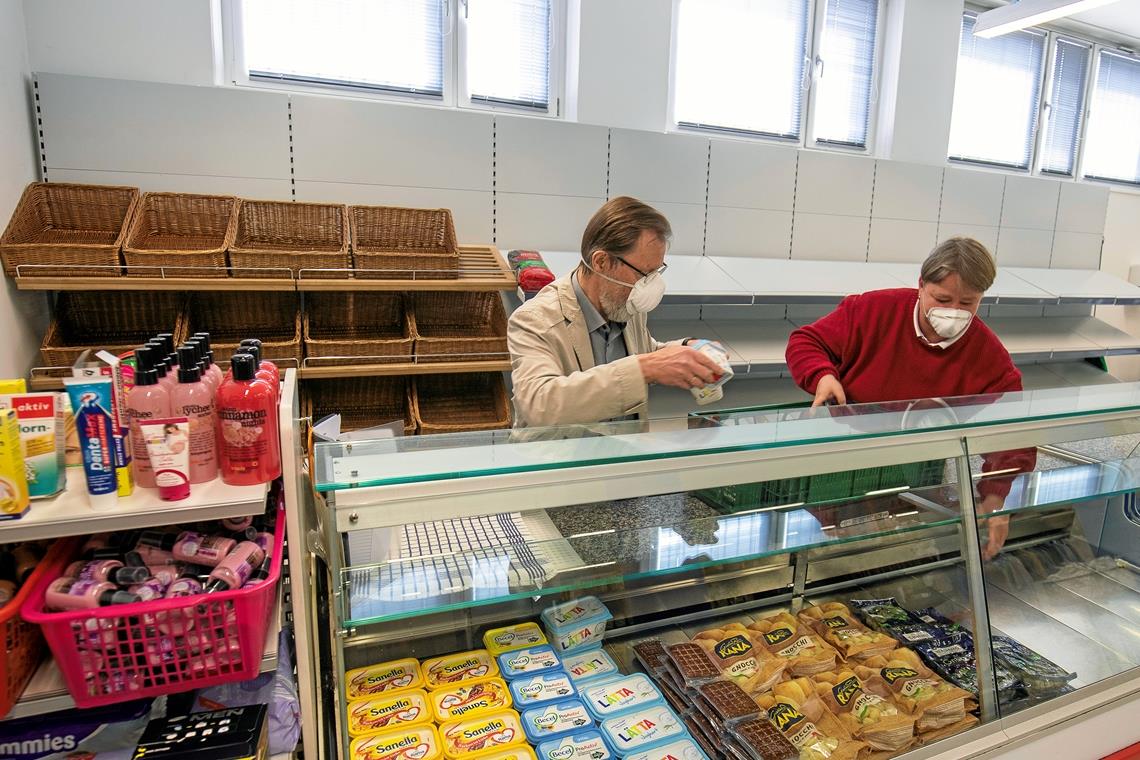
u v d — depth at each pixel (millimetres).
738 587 1361
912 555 1409
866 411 1350
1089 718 1246
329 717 1094
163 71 2701
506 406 2709
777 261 3621
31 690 925
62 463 979
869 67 4250
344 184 2877
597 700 1080
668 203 3482
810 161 3770
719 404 3227
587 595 1259
